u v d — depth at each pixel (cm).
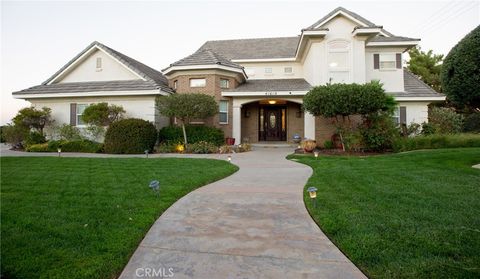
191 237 339
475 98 645
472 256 265
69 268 258
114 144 1380
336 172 738
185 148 1434
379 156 1073
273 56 2052
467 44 627
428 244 292
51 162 973
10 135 1598
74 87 1709
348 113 1249
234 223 387
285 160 1088
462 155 871
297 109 1952
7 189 570
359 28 1540
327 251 297
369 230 336
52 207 447
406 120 1672
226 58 1939
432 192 502
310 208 437
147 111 1616
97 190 560
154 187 518
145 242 326
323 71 1634
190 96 1361
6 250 294
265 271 256
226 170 799
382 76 1723
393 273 241
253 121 1983
